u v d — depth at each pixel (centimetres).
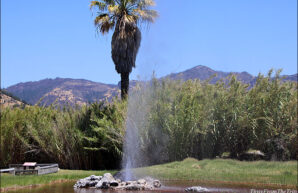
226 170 1527
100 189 1055
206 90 2170
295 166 1606
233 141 2141
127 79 2273
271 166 1636
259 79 2247
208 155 2088
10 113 2238
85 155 2086
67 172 1711
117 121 2014
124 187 1054
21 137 2167
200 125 2100
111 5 2342
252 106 2144
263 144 2138
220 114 2142
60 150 2073
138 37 2305
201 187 1034
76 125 2150
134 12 2347
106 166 2147
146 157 2017
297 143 2100
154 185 1109
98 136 2067
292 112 2119
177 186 1121
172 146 2014
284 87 2170
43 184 1216
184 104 2028
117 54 2248
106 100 2247
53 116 2312
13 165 1917
